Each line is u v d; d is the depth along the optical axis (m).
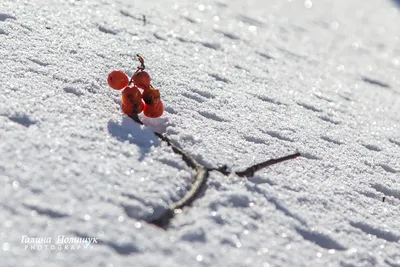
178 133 0.55
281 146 0.57
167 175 0.51
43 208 0.47
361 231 0.52
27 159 0.49
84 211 0.47
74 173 0.49
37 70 0.57
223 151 0.55
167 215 0.49
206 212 0.50
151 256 0.46
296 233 0.50
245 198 0.51
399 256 0.51
